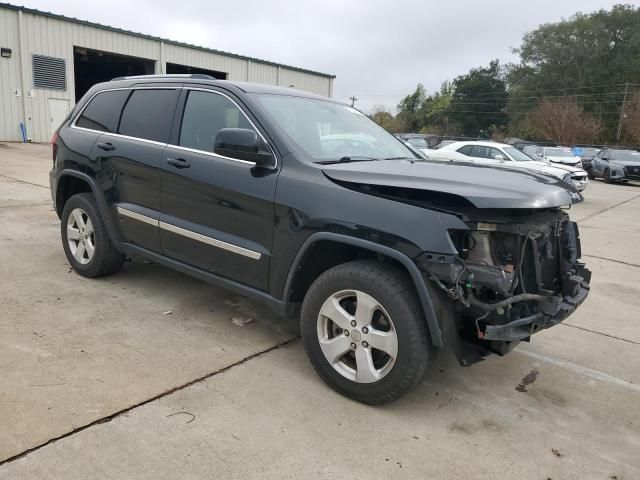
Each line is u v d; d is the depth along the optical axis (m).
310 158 3.45
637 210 13.86
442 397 3.37
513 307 3.02
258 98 3.81
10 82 22.02
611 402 3.47
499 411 3.25
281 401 3.14
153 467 2.49
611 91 65.56
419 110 98.00
